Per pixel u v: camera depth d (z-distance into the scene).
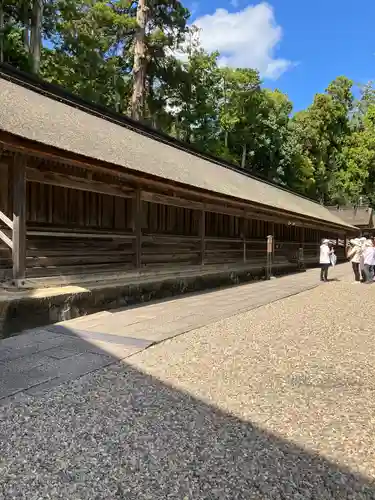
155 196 8.53
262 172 36.75
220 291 9.77
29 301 5.18
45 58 22.28
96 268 7.43
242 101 31.61
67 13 21.11
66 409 2.87
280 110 35.22
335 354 4.46
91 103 10.51
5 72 8.35
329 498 1.93
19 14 19.83
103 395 3.13
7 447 2.35
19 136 4.62
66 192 7.84
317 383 3.52
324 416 2.85
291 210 13.83
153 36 22.55
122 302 7.19
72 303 5.96
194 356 4.25
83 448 2.35
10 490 1.96
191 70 27.00
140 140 10.34
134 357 4.16
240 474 2.12
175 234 10.77
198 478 2.07
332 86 45.72
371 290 10.29
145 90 24.78
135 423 2.67
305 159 37.69
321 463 2.24
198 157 14.46
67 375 3.56
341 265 21.50
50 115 7.12
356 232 28.41
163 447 2.37
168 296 8.60
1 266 6.19
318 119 41.53
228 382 3.50
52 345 4.50
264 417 2.81
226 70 31.84
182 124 29.14
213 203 10.49
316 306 7.70
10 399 3.02
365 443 2.47
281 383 3.51
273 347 4.70
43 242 6.67
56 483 2.02
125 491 1.96
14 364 3.84
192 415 2.81
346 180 40.69
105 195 8.74
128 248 8.64
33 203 7.15
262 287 10.74
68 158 5.31
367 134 40.41
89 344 4.56
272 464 2.22
